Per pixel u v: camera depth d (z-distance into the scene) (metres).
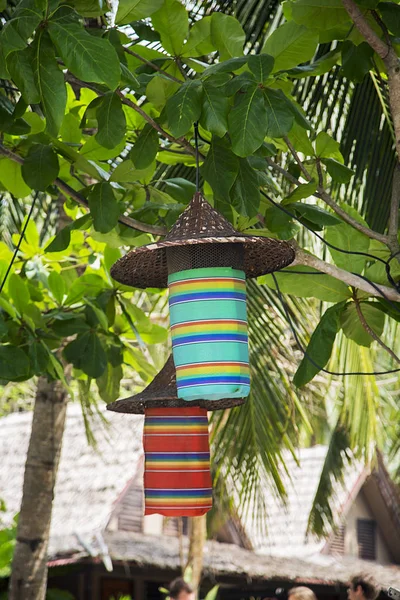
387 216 4.36
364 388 6.41
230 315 2.26
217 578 12.59
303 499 14.28
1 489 12.62
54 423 5.15
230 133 2.34
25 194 3.19
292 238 2.71
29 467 5.12
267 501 14.04
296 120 2.47
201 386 2.23
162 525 12.84
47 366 3.67
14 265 4.55
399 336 6.13
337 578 12.82
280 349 6.16
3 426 14.84
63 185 2.98
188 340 2.25
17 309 3.69
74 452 12.59
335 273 2.66
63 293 4.01
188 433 2.63
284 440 5.86
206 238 2.12
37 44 2.32
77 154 2.96
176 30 2.75
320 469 14.80
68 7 2.38
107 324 3.86
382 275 2.74
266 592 13.53
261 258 2.50
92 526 10.78
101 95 2.96
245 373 2.27
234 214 2.93
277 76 2.68
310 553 13.60
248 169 2.59
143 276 2.58
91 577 12.22
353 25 2.76
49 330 3.85
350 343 6.00
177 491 2.60
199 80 2.43
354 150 4.37
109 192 2.89
